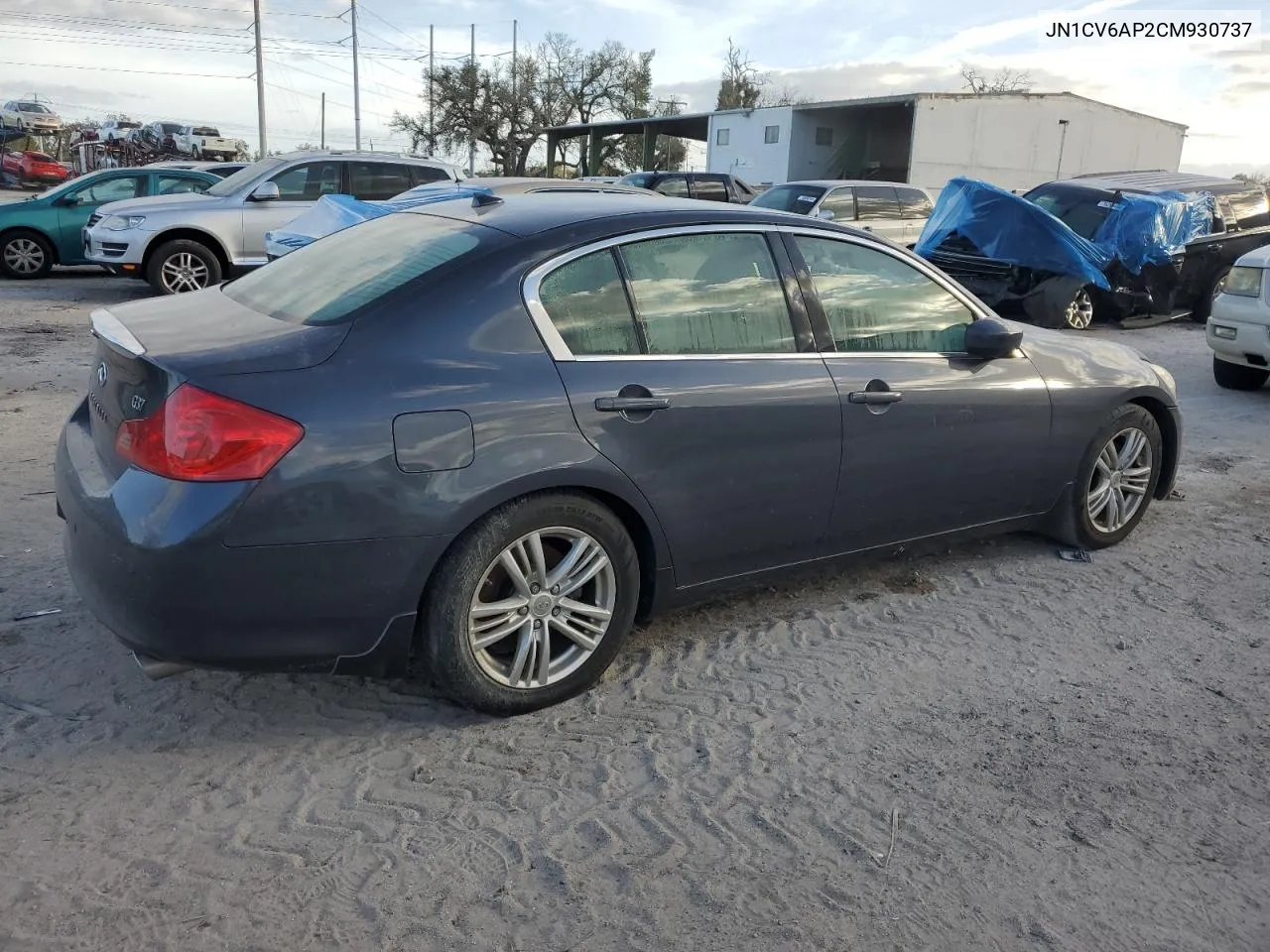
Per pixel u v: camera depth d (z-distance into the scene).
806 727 3.38
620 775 3.07
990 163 33.59
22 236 14.62
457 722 3.34
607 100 60.69
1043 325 12.09
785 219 3.95
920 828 2.87
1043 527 4.84
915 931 2.48
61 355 9.03
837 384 3.85
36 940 2.34
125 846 2.68
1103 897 2.62
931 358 4.20
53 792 2.89
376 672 3.14
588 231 3.46
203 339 3.05
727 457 3.59
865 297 4.10
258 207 12.70
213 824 2.78
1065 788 3.07
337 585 2.93
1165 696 3.65
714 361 3.60
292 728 3.27
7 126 46.66
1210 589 4.61
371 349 3.01
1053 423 4.55
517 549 3.24
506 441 3.11
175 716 3.30
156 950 2.33
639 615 3.71
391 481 2.93
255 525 2.78
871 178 40.34
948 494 4.28
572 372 3.28
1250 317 8.33
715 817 2.89
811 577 4.63
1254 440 7.40
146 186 15.17
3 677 3.47
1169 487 5.35
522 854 2.71
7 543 4.59
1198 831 2.90
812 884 2.63
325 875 2.60
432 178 13.84
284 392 2.85
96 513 2.88
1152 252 12.43
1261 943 2.49
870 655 3.90
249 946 2.36
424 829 2.79
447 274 3.20
